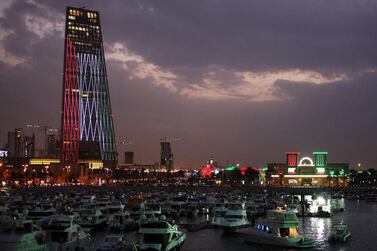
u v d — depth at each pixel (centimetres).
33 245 8138
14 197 19388
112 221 12538
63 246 8900
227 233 11869
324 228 13450
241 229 11094
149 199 19138
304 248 9919
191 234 11806
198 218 16100
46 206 15288
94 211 12775
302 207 17125
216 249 9825
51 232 9200
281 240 9875
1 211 13275
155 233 8950
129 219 12756
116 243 8719
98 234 11662
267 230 10206
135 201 15588
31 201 17362
